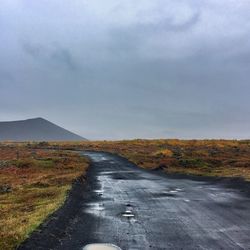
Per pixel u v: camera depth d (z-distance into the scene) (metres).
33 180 35.16
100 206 21.06
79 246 12.67
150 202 22.61
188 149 94.06
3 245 11.49
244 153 73.88
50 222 15.13
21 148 104.44
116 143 142.00
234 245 12.83
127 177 38.94
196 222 16.69
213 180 35.69
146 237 14.00
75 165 51.12
